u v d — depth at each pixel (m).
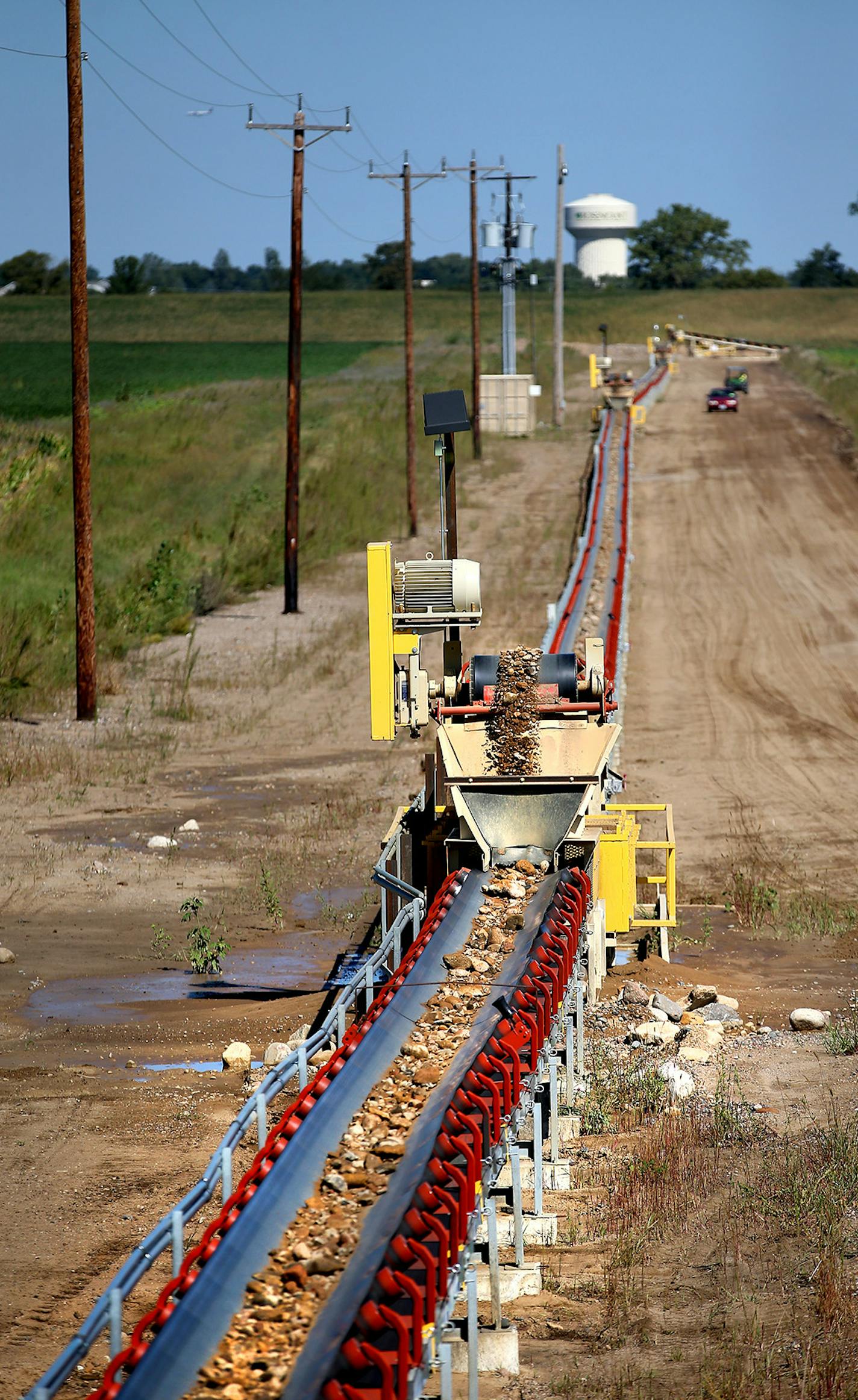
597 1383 21.38
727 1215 26.70
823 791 66.44
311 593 116.69
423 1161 20.86
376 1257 18.53
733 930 47.94
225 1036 38.28
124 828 61.06
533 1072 25.61
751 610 106.50
